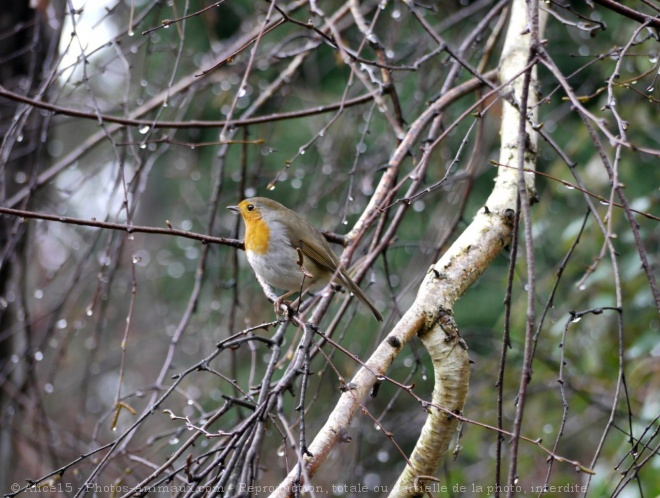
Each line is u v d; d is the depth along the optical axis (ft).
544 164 46.98
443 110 28.04
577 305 35.37
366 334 45.39
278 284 29.07
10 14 36.29
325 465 38.14
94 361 34.88
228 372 40.22
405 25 45.55
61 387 49.44
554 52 43.37
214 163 50.24
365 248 31.19
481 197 50.44
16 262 33.83
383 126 49.57
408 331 19.94
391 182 26.27
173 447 43.98
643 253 15.35
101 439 50.34
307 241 28.37
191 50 38.78
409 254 48.34
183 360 46.06
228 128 29.14
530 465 37.01
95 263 39.83
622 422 33.01
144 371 55.93
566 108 41.04
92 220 21.70
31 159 35.76
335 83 52.26
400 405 49.47
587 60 46.26
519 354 35.96
